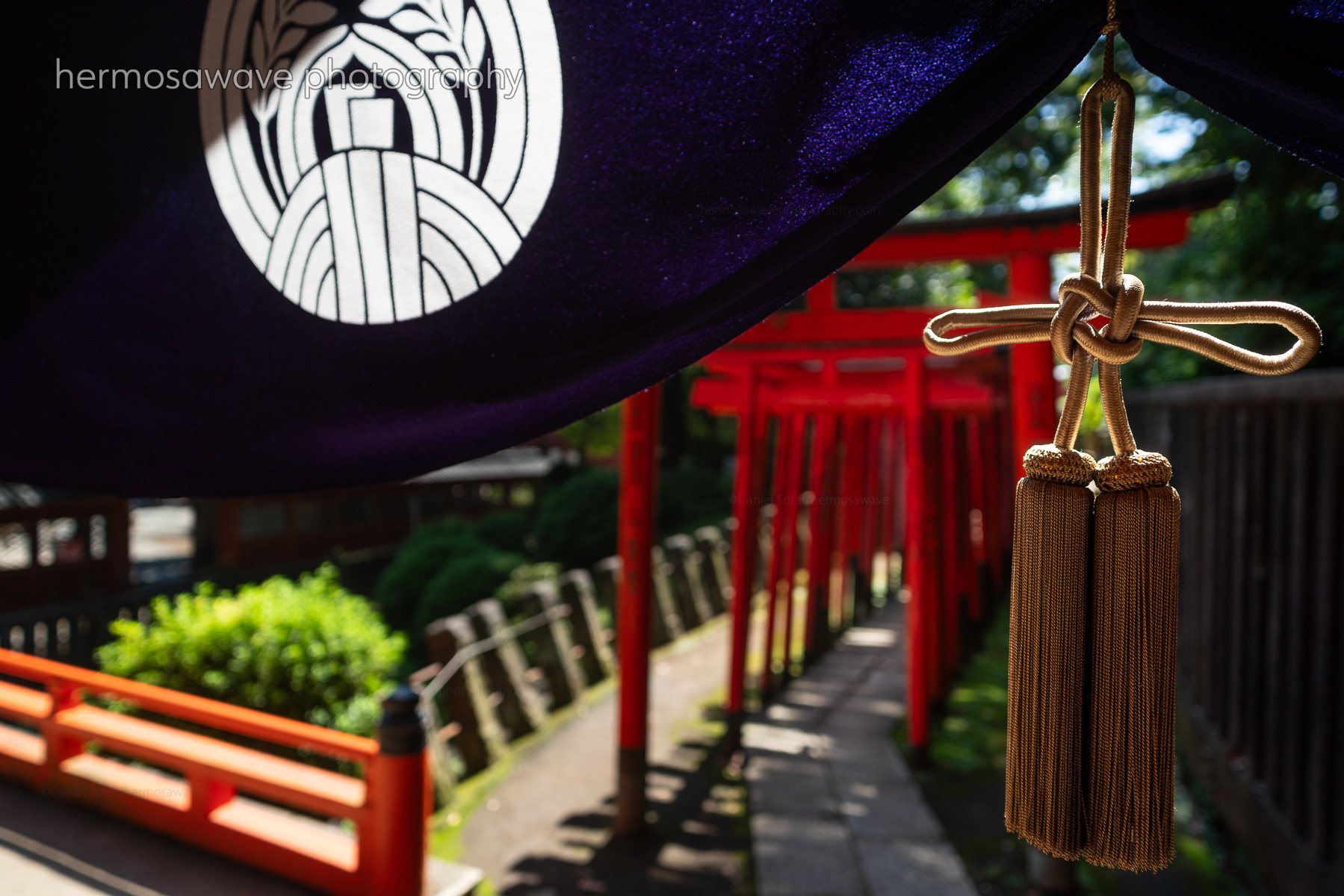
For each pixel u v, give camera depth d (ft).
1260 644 13.01
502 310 2.72
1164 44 2.04
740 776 17.87
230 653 15.80
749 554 18.97
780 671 25.48
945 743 19.34
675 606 30.32
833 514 28.71
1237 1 1.94
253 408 3.14
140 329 3.23
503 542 41.78
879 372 19.34
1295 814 11.33
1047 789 2.18
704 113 2.45
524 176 2.64
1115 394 2.16
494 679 19.99
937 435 24.34
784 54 2.37
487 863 14.53
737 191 2.44
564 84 2.57
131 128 3.18
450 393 2.86
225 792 12.86
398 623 33.55
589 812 16.49
